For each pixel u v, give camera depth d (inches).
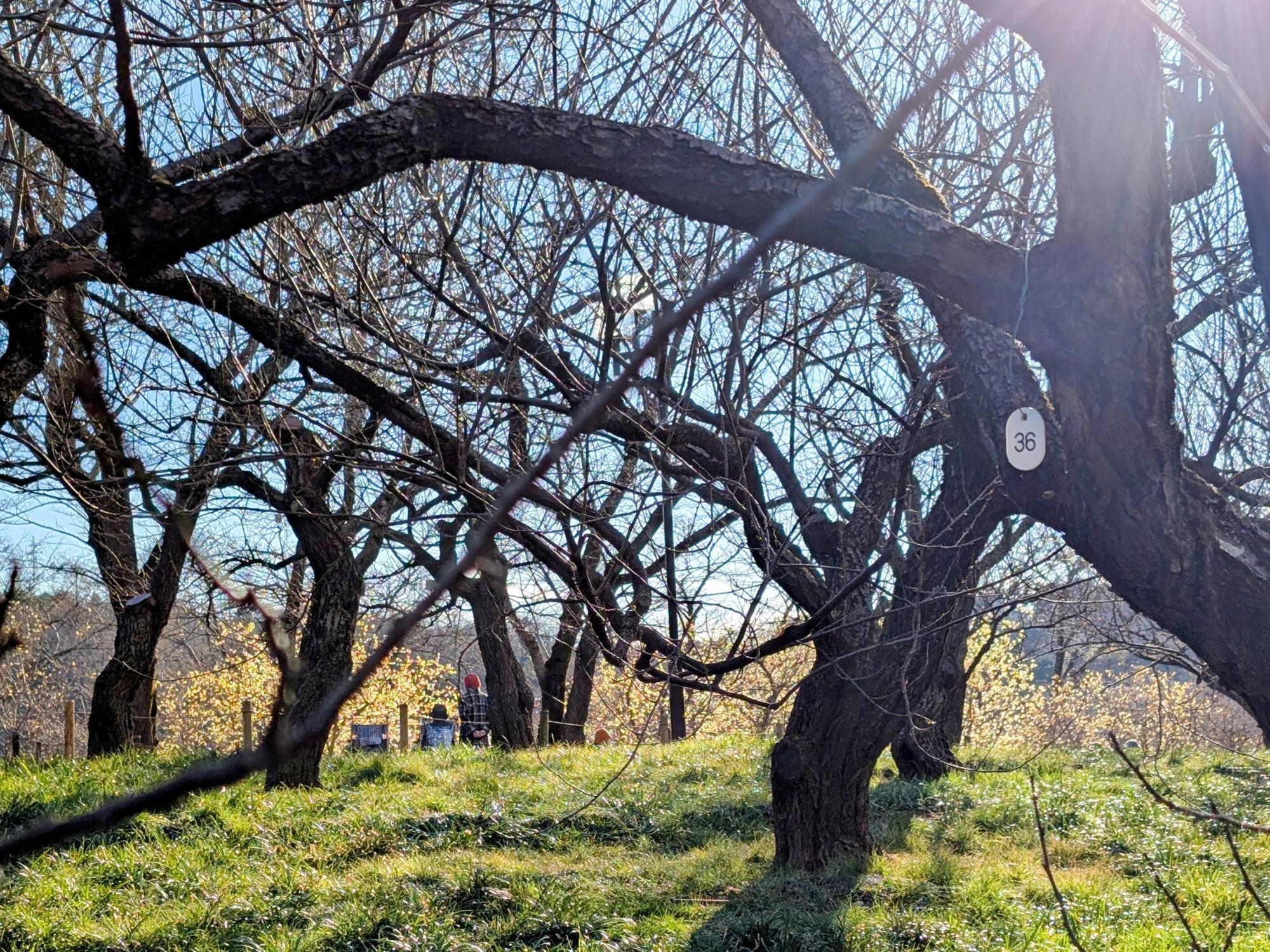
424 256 192.9
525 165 110.4
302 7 170.1
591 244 164.2
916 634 193.0
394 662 766.5
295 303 198.2
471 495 160.9
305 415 165.8
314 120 181.3
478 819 414.3
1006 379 119.5
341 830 402.0
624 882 350.6
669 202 110.6
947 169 217.9
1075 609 271.9
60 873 347.9
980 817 427.5
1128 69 97.3
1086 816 418.0
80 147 104.4
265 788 466.6
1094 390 104.8
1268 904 311.4
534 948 293.7
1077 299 103.0
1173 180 216.1
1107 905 321.1
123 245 106.0
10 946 290.8
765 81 182.9
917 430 196.4
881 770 544.7
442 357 202.2
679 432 199.9
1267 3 99.0
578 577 170.7
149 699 641.0
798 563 198.4
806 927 300.4
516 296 192.2
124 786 443.2
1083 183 100.2
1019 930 295.7
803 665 369.1
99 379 45.9
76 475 209.3
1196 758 541.0
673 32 184.9
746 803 435.8
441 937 296.4
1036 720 993.5
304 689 460.1
